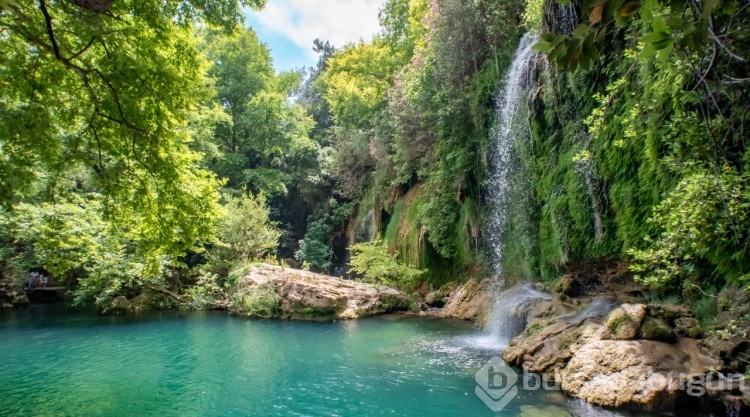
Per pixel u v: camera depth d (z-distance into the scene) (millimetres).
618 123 7742
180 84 7188
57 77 6219
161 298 15992
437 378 6875
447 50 13398
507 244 12398
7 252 15102
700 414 4777
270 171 25547
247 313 14102
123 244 14086
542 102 10641
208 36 25562
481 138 13203
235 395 6312
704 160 3775
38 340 10406
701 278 6102
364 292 14688
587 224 9055
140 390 6598
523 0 12164
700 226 4016
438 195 15398
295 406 5812
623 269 8461
